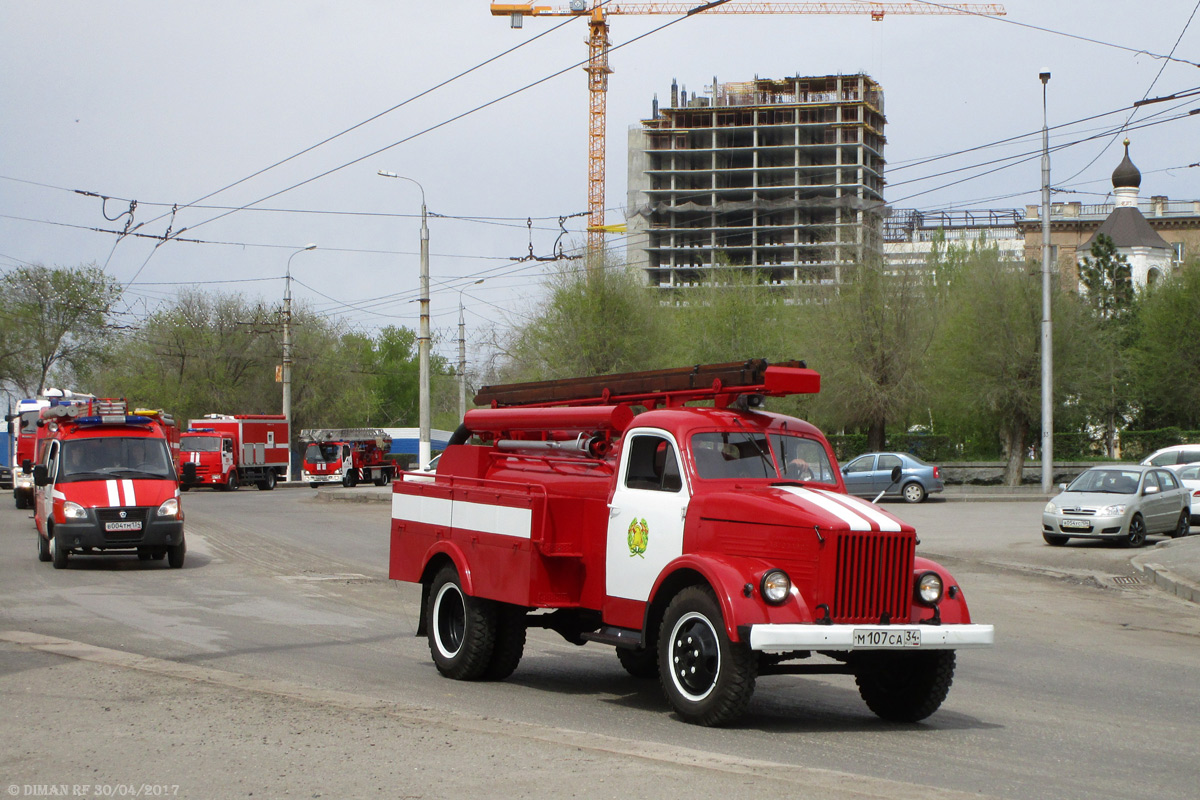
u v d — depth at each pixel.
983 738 7.29
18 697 7.42
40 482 18.28
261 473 54.22
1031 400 42.88
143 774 5.54
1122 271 59.28
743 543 7.52
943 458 53.44
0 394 63.66
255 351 66.75
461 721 6.75
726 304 48.62
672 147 145.50
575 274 45.06
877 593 7.27
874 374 44.06
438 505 9.82
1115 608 15.12
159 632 11.33
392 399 103.25
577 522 8.73
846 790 5.25
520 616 9.17
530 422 9.55
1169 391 52.31
